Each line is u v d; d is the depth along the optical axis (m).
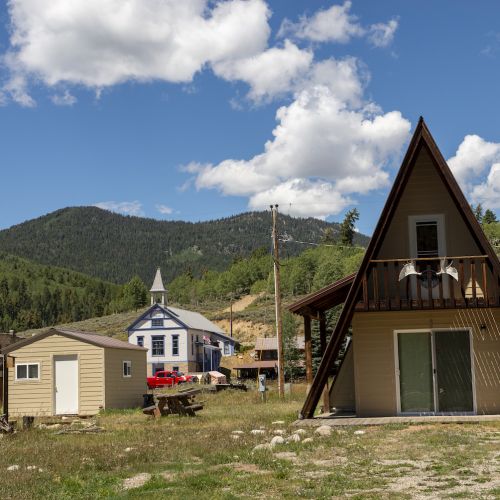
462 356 18.47
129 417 26.69
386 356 18.70
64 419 26.70
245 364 67.25
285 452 13.09
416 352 18.64
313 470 10.99
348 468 10.95
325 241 140.88
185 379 54.94
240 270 156.38
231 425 19.62
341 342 18.61
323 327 22.05
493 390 18.28
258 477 10.42
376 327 18.84
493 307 18.16
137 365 34.88
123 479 11.13
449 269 18.06
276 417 21.39
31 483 10.77
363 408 18.66
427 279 18.55
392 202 18.20
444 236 18.83
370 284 18.95
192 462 12.62
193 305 128.00
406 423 16.52
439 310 18.53
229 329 94.00
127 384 33.44
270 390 40.94
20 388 31.42
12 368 31.61
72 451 14.70
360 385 18.73
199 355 68.88
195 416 24.48
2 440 18.08
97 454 13.90
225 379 56.78
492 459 11.22
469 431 14.82
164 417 24.75
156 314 66.69
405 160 18.16
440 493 8.80
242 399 34.44
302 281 112.75
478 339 18.44
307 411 18.97
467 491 8.84
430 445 13.02
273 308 101.38
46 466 12.74
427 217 18.91
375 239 18.25
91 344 31.19
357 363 18.81
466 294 18.55
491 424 15.92
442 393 18.42
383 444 13.45
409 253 18.89
